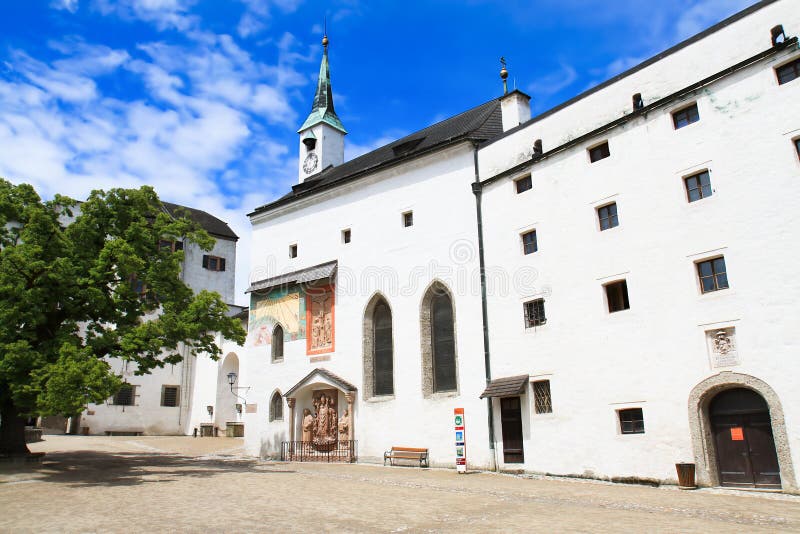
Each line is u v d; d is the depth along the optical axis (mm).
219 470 22562
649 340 18500
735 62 18016
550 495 15547
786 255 16016
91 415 42469
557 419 20453
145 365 23156
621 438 18688
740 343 16516
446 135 28922
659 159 19250
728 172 17547
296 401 29844
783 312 15836
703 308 17422
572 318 20688
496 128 27844
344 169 35812
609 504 13977
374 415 26422
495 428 22328
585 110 21844
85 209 23531
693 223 18078
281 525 11320
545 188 22422
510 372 22250
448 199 25875
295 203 32906
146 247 24203
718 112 18047
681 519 11852
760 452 16125
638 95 20391
